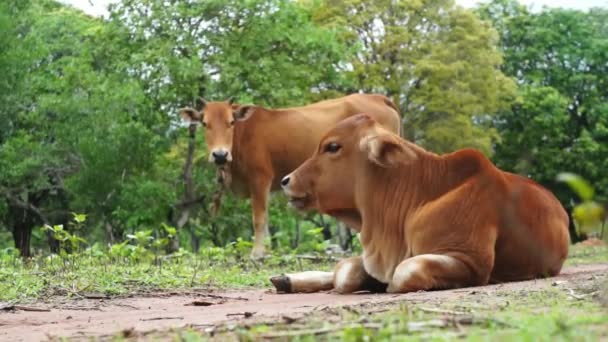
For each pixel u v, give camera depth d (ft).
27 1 98.02
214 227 118.32
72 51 118.11
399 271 30.37
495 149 159.94
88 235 119.14
